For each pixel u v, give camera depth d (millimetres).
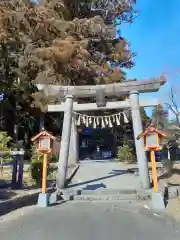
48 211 8195
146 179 10867
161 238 5828
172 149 22953
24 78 21000
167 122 22562
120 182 12234
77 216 7582
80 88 11961
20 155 12297
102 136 28531
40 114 24359
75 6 21016
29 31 19016
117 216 7512
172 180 12211
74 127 17688
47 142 9297
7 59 21312
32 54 18906
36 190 11289
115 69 20125
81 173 14414
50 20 18297
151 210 8133
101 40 21109
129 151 19125
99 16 19828
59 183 11273
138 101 11602
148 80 11477
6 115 26062
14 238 6012
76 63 17953
